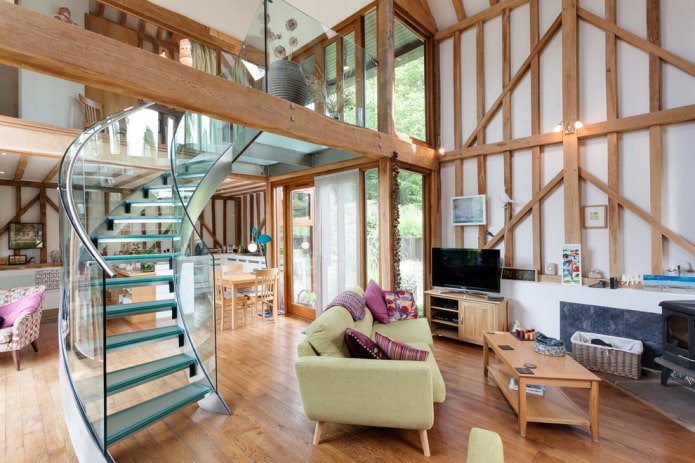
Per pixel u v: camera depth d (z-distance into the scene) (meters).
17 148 3.73
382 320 3.77
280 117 3.15
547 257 4.55
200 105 2.57
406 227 5.13
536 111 4.59
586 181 4.25
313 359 2.37
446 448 2.34
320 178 5.48
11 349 3.72
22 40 1.80
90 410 2.31
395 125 4.89
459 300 4.50
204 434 2.52
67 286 2.94
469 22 5.17
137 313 3.12
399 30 5.19
